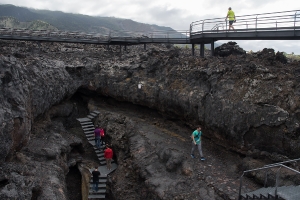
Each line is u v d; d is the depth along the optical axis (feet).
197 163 40.81
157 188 37.63
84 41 76.95
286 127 34.76
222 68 44.80
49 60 60.64
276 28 45.75
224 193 33.06
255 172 35.83
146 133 52.85
